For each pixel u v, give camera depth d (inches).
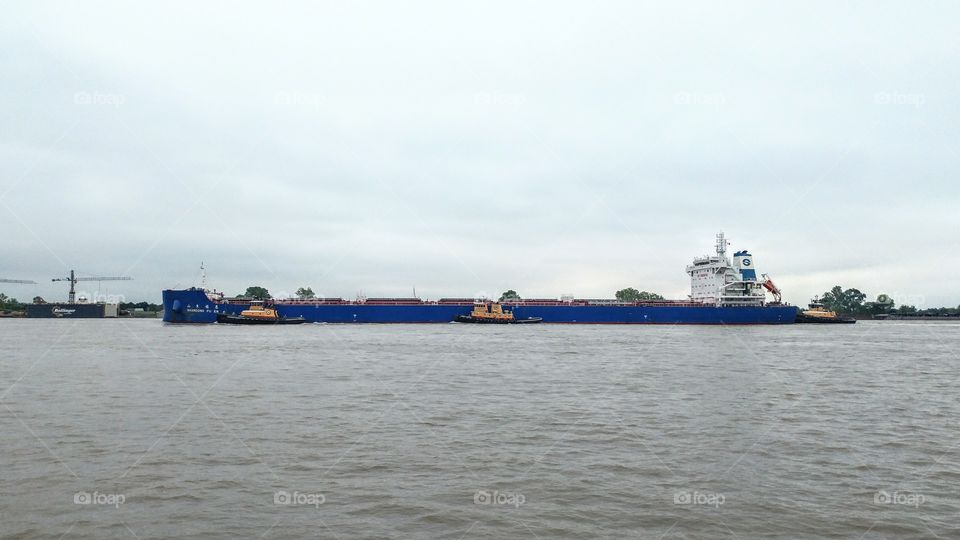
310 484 907.4
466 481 925.8
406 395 1688.0
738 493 882.1
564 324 6643.7
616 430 1263.5
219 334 4675.2
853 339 4591.5
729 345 3619.6
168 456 1050.1
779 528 758.5
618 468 997.2
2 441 1152.2
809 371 2305.6
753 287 6870.1
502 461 1031.0
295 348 3267.7
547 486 906.1
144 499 841.5
